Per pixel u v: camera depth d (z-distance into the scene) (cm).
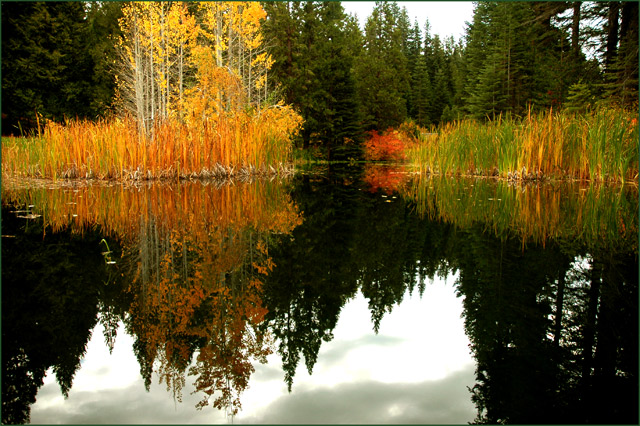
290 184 1378
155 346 291
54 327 318
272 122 1742
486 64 2828
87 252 518
